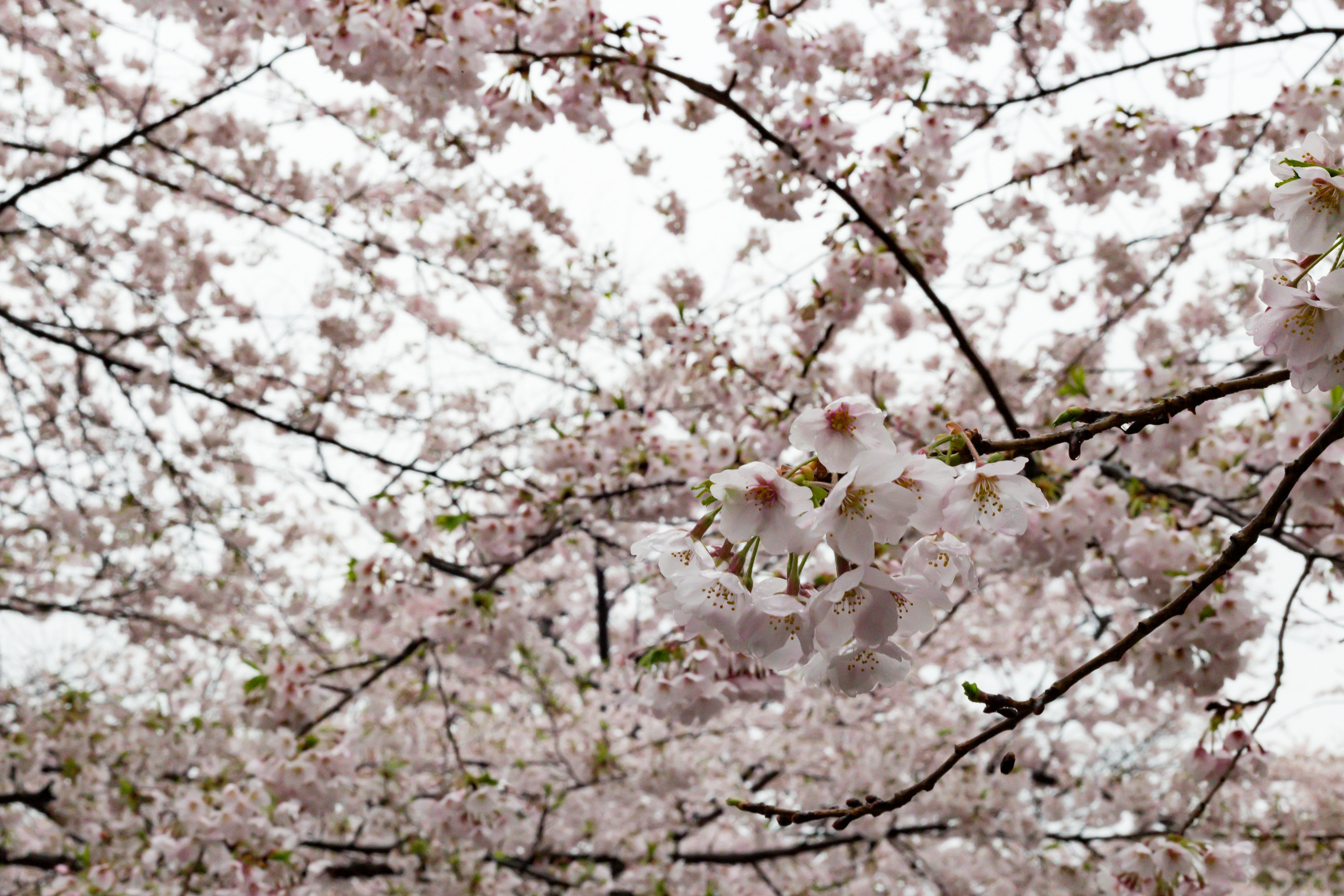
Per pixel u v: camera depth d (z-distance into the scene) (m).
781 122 4.23
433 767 6.89
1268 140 4.56
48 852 7.27
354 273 6.39
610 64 3.76
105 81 5.86
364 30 3.29
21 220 5.95
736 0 3.72
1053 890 6.35
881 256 4.18
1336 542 3.33
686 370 5.21
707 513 1.41
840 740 7.69
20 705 6.20
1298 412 3.43
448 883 5.46
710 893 6.30
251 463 6.44
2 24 5.48
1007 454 1.37
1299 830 6.73
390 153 5.66
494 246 6.04
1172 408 1.40
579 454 5.28
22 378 6.32
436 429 6.64
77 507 6.65
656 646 3.19
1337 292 1.32
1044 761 7.90
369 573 4.71
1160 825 6.90
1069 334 6.20
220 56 5.55
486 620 4.62
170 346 5.96
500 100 3.83
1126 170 4.48
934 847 7.40
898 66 4.75
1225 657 3.06
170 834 4.44
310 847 5.66
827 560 4.02
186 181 6.03
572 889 6.04
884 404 5.05
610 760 6.47
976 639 8.28
